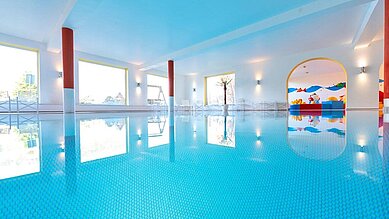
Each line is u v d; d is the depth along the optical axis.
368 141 1.88
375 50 8.60
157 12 5.95
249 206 0.69
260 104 12.03
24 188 0.87
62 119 4.98
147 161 1.29
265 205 0.69
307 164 1.18
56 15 6.16
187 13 6.02
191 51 9.01
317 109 13.81
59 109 8.97
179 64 12.66
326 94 15.48
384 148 1.57
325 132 2.54
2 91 7.96
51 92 8.85
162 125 3.71
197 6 5.63
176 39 8.12
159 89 14.52
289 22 6.03
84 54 9.95
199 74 15.18
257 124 3.74
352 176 0.97
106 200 0.75
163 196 0.79
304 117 5.69
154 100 13.94
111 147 1.75
